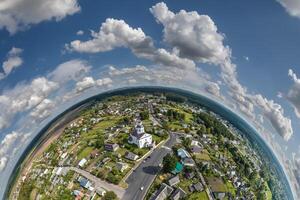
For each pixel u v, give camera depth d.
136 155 177.62
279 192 186.62
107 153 184.50
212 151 197.12
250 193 170.62
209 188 160.12
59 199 154.00
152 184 157.12
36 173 184.75
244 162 195.38
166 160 164.62
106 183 159.12
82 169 174.12
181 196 150.62
